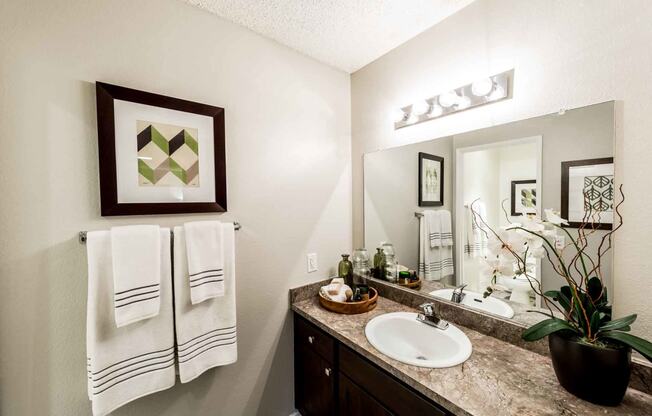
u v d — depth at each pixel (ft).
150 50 3.81
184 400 4.18
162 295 3.59
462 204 4.39
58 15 3.22
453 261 4.51
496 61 3.94
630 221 2.93
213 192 4.30
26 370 3.12
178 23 4.02
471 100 4.20
